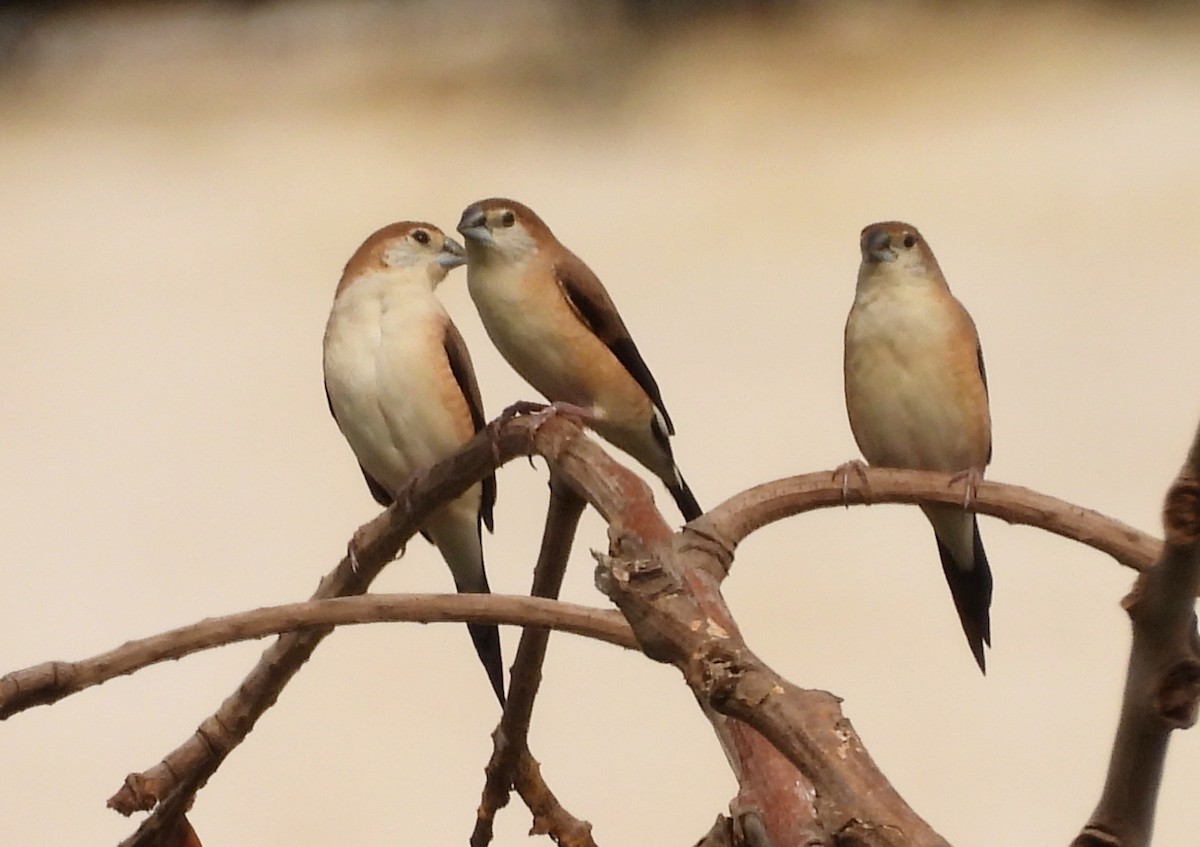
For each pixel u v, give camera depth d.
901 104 21.94
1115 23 22.84
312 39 24.89
